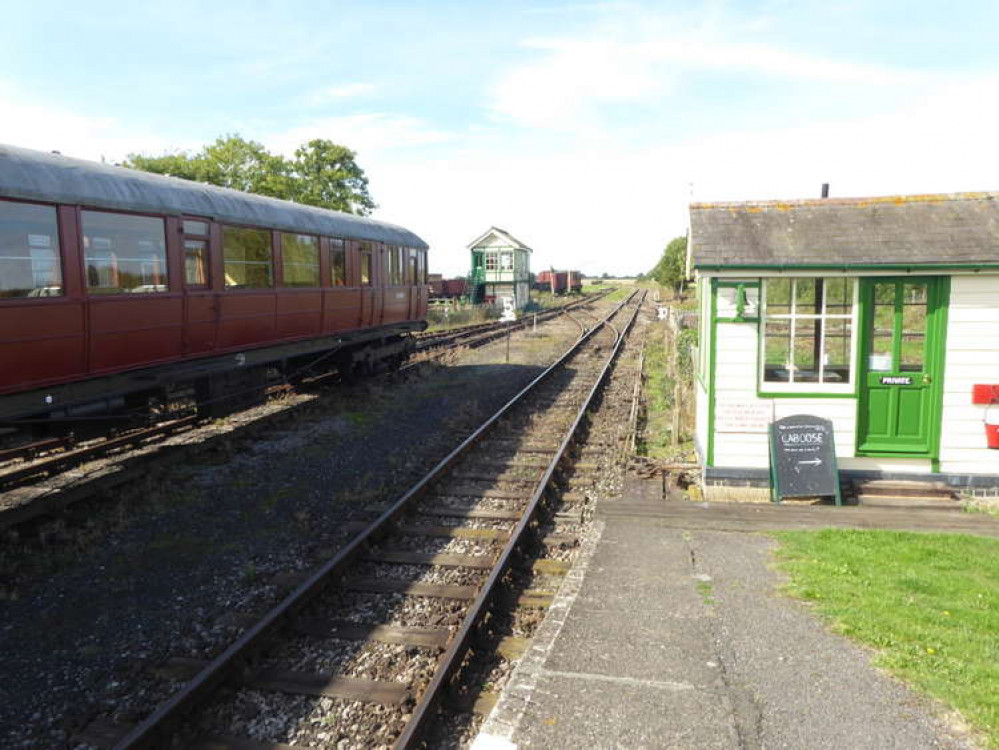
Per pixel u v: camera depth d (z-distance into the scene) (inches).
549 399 598.2
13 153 292.5
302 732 169.0
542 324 1482.5
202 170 1257.4
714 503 324.2
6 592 240.8
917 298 323.3
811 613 204.5
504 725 155.6
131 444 389.7
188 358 394.3
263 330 461.4
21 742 166.6
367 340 634.2
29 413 299.3
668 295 2509.8
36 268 297.4
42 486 340.2
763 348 329.4
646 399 606.2
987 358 320.5
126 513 313.1
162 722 164.2
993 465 326.0
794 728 150.9
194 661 198.7
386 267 654.5
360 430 475.5
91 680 191.3
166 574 255.9
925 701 157.9
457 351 904.3
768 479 333.7
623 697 165.0
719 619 203.2
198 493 341.1
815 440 327.0
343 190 1371.8
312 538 289.1
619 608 213.0
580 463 402.0
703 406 358.6
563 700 164.2
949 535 273.0
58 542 281.3
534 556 275.4
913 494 326.3
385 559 265.6
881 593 216.4
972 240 319.0
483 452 420.8
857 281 320.8
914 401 329.7
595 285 5324.8
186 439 430.9
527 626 221.0
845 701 159.8
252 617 223.3
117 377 346.3
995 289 316.2
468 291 2042.3
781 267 317.1
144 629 217.8
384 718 174.1
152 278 363.9
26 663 199.5
